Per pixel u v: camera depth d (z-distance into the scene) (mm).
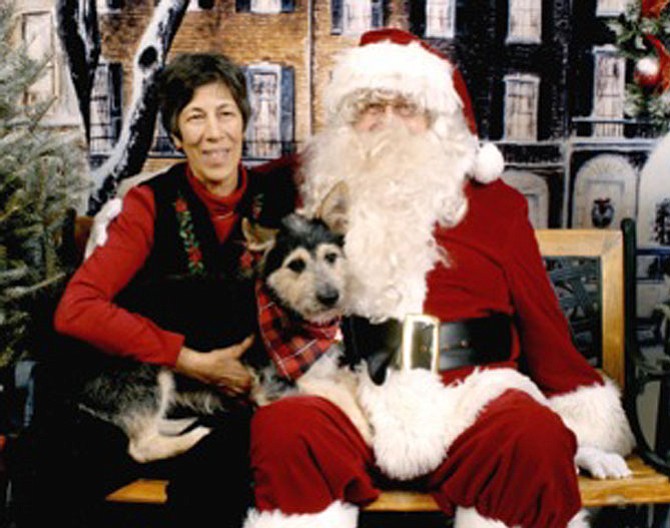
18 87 2562
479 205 2406
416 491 2098
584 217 3104
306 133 3059
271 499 1938
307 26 3021
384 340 2188
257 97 3053
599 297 2742
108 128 3074
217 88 2297
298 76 3043
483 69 3043
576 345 2779
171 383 2293
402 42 2480
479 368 2246
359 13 3014
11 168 2520
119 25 3031
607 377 2580
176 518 2021
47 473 2068
